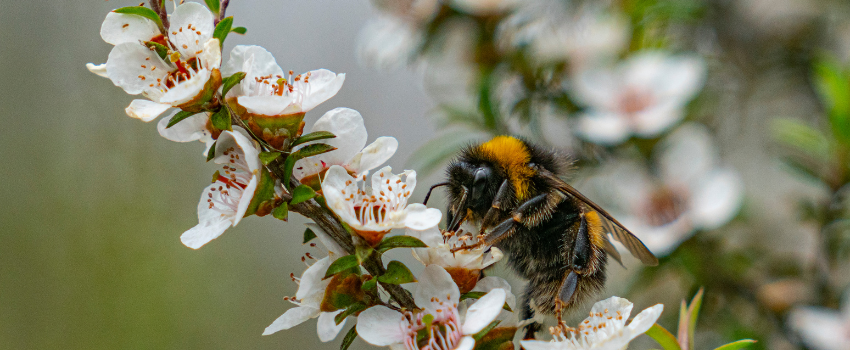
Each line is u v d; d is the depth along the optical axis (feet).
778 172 1.15
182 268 2.05
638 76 1.07
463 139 1.01
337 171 0.79
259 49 0.79
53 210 1.94
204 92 0.77
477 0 1.04
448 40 1.09
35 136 1.98
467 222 0.88
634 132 1.05
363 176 0.80
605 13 1.08
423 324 0.79
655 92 1.07
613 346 0.79
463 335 0.78
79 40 2.02
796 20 1.14
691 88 1.05
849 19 1.15
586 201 0.90
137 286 1.96
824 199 0.98
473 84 1.05
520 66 1.03
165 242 2.03
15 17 1.97
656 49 1.08
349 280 0.78
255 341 2.08
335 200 0.77
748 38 1.14
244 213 0.78
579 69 1.09
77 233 1.93
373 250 0.78
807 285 1.00
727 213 1.02
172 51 0.78
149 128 2.06
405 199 0.80
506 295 0.81
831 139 0.97
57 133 2.00
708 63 1.11
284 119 0.78
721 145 1.17
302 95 0.79
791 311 0.99
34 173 1.96
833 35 1.15
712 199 1.04
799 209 0.99
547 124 1.07
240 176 0.80
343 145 0.80
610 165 1.11
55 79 2.01
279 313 2.15
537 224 0.90
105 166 2.01
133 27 0.78
